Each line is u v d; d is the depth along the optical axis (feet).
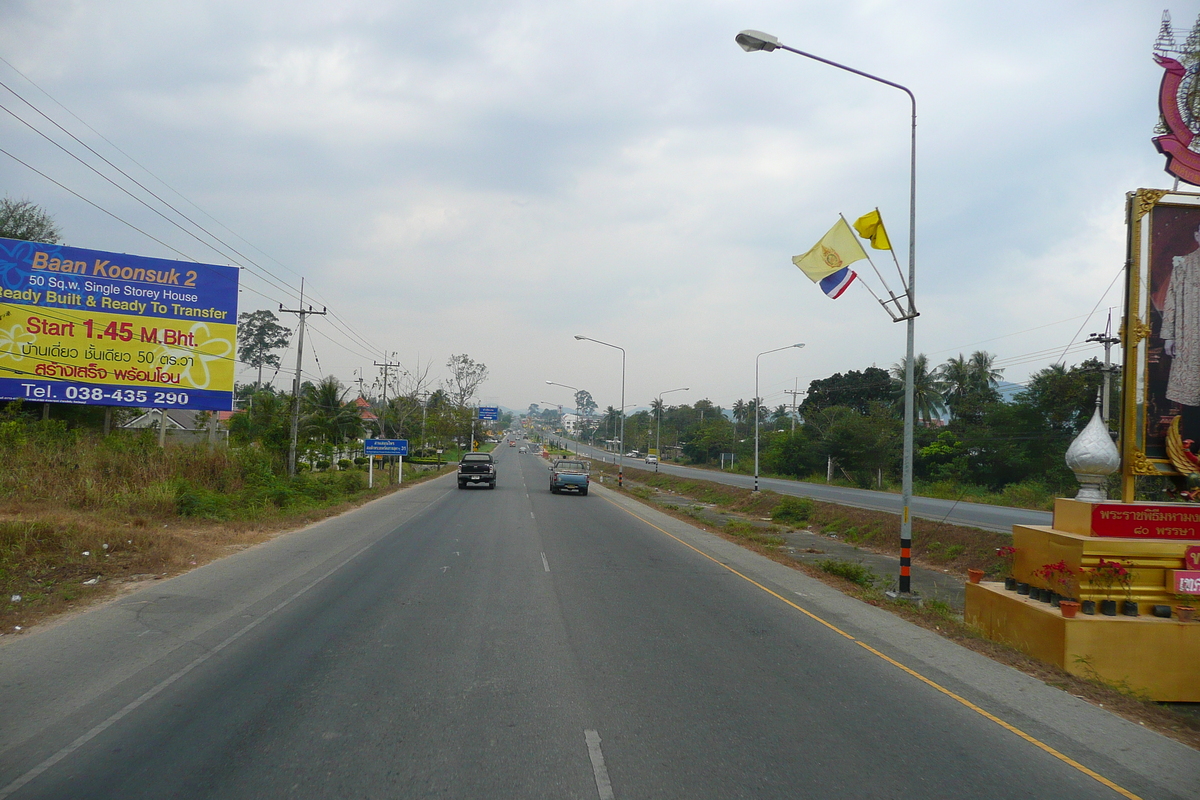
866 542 76.43
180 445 77.61
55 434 68.59
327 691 20.27
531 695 20.31
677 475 198.59
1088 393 133.90
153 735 16.94
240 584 36.01
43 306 81.66
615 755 16.35
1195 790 15.87
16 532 38.32
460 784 14.69
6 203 94.48
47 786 14.29
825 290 44.50
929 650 27.55
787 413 357.82
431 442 223.71
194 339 88.17
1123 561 27.76
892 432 184.24
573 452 408.26
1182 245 30.50
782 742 17.48
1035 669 25.70
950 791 15.14
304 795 14.07
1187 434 30.17
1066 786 15.72
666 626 29.45
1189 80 30.42
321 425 141.69
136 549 41.91
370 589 35.32
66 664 22.39
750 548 61.52
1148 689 26.21
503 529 63.87
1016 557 32.07
